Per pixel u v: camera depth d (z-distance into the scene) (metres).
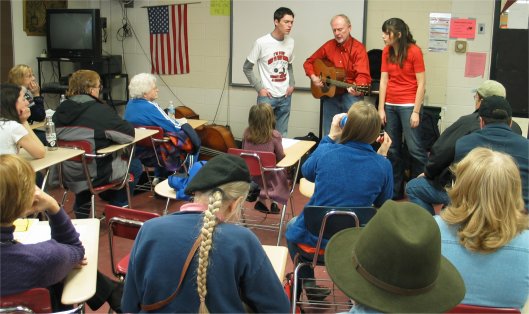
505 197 1.49
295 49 5.81
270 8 5.86
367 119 2.35
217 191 1.40
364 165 2.38
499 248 1.51
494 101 2.64
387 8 5.41
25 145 3.05
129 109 4.31
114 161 3.71
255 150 3.65
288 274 2.84
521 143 2.57
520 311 1.53
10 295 1.56
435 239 1.17
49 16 5.99
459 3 5.16
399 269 1.14
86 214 3.94
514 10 4.95
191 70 6.47
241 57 6.15
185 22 6.37
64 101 3.65
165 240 1.37
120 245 3.63
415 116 4.59
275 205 4.37
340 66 5.08
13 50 6.00
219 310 1.36
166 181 3.54
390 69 4.65
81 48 5.99
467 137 2.67
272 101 5.31
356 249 1.25
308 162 2.55
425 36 5.34
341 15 4.94
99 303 2.13
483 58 5.18
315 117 5.95
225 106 6.41
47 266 1.61
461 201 1.57
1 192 1.49
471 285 1.53
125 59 6.78
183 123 4.37
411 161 4.91
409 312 1.13
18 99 3.07
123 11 6.66
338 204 2.39
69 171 3.56
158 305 1.38
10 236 1.55
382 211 1.22
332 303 2.73
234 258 1.36
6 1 5.86
